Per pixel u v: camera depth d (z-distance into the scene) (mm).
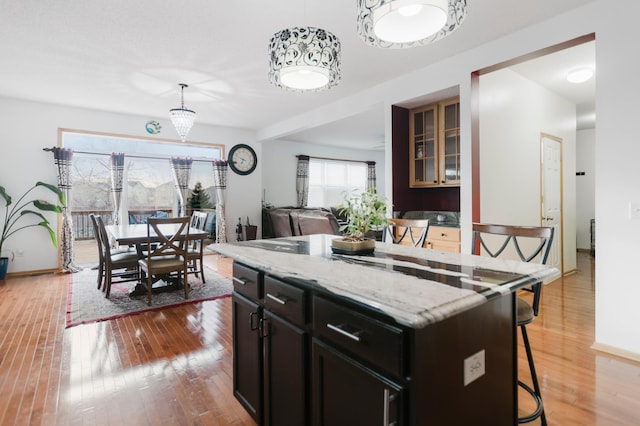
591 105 5016
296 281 1255
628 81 2229
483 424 1129
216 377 2086
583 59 3406
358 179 9672
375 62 3457
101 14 2547
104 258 4117
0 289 4008
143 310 3262
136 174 5844
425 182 4082
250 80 3926
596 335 2420
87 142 5430
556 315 3094
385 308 892
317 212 5430
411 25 1563
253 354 1587
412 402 878
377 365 952
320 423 1191
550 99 4375
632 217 2230
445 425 973
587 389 1910
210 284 4230
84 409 1754
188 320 3027
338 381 1109
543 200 4246
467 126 3186
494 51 2971
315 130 6988
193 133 6172
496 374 1188
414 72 3701
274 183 8070
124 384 1995
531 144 4035
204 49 3133
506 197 3635
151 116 5621
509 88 3697
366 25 1534
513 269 1337
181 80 3918
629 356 2260
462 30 2793
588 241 6668
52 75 3748
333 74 2051
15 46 3045
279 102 4840
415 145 4219
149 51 3168
